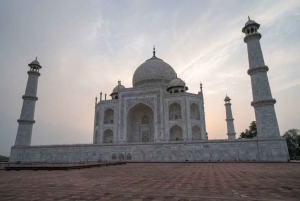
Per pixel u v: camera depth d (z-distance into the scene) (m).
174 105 59.22
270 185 10.85
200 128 55.12
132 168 25.45
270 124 39.78
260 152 38.97
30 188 10.40
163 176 15.80
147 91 58.81
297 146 78.50
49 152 51.84
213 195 8.38
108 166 29.95
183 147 43.91
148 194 8.71
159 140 54.03
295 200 7.41
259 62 43.09
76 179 14.23
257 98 41.94
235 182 12.05
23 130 54.25
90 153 49.38
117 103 60.94
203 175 16.14
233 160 40.09
